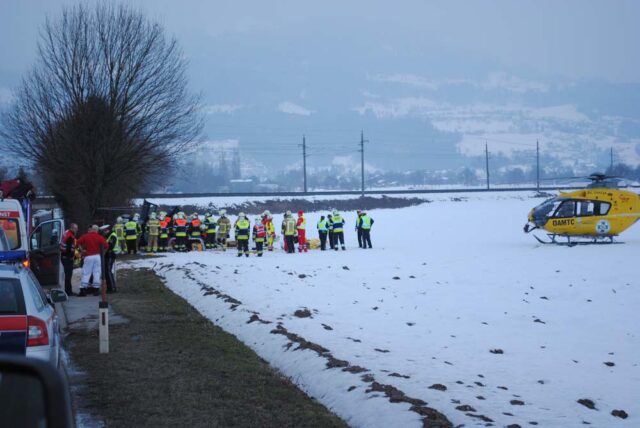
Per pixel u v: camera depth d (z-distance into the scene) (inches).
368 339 822.5
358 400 548.1
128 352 768.9
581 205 2235.5
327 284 1354.6
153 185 2930.6
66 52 2514.8
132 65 2551.7
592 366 726.5
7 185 1393.9
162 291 1315.2
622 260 1718.8
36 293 576.4
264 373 674.8
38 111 2534.5
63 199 2687.0
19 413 208.8
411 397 554.9
